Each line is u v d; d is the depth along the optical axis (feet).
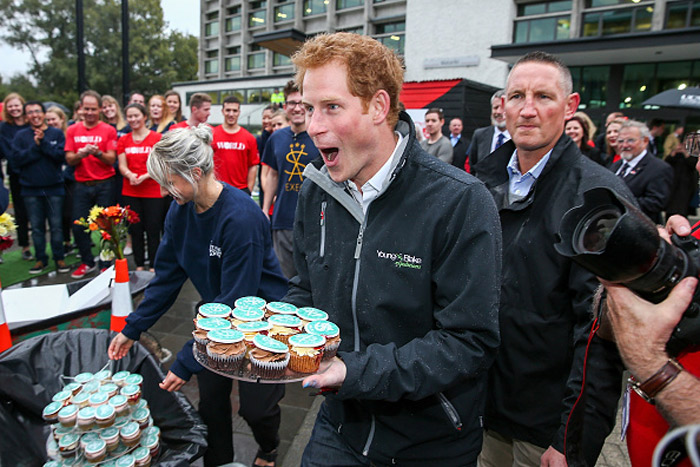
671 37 33.45
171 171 5.38
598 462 7.80
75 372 6.51
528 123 4.92
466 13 49.06
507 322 5.01
